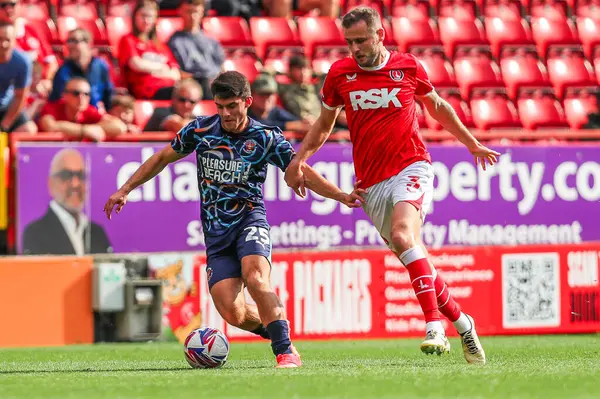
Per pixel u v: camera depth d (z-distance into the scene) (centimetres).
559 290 3675
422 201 2094
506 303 3619
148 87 4000
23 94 3591
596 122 4747
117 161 3409
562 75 4916
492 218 3794
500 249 3616
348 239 3650
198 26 4200
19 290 3216
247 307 2130
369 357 2600
